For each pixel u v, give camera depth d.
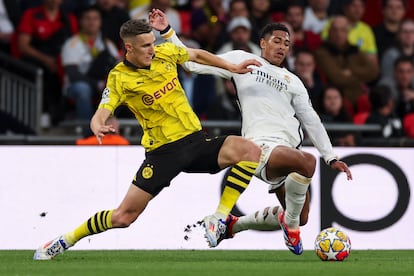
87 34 46.44
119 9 47.28
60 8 48.03
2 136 41.44
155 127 25.28
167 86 25.12
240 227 29.22
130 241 34.28
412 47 49.47
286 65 45.81
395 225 35.38
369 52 49.47
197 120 25.70
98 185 34.50
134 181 25.44
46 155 34.41
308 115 28.02
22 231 34.22
